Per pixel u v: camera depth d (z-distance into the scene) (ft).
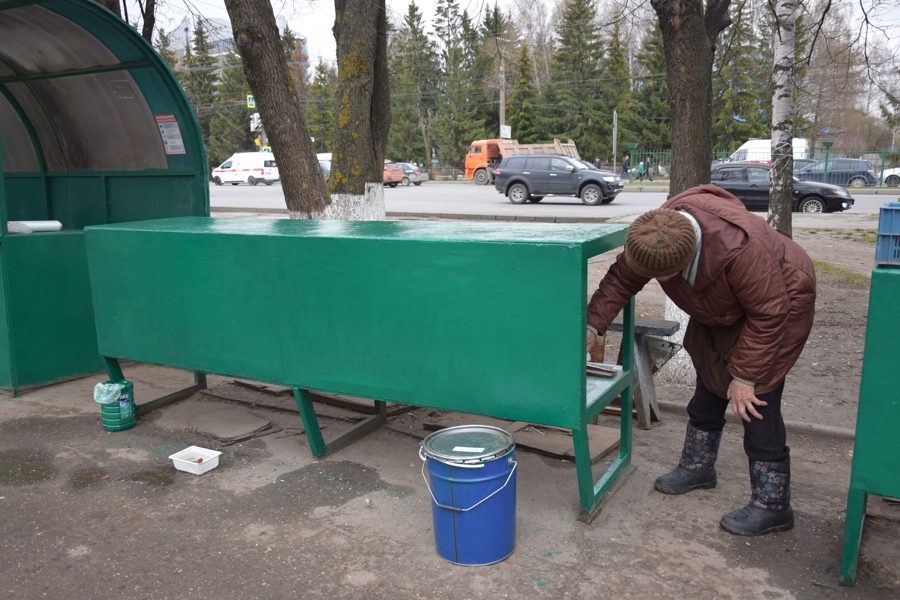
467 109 175.42
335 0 24.13
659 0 15.84
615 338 22.62
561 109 161.38
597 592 8.90
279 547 10.16
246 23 19.56
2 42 19.08
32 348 17.61
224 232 13.06
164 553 10.05
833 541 10.08
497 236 10.70
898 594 8.77
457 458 9.14
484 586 9.08
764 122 137.28
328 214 21.44
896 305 7.95
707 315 9.87
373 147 22.95
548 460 13.15
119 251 14.64
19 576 9.53
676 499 11.48
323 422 15.42
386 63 23.13
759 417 9.50
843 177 96.07
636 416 15.49
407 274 11.03
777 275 9.04
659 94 155.02
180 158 20.38
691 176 16.06
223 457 13.57
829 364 19.19
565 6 148.25
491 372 10.51
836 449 13.75
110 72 19.52
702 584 9.04
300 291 12.30
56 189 23.47
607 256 40.24
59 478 12.64
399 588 9.07
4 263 16.85
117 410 14.87
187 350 14.08
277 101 20.31
